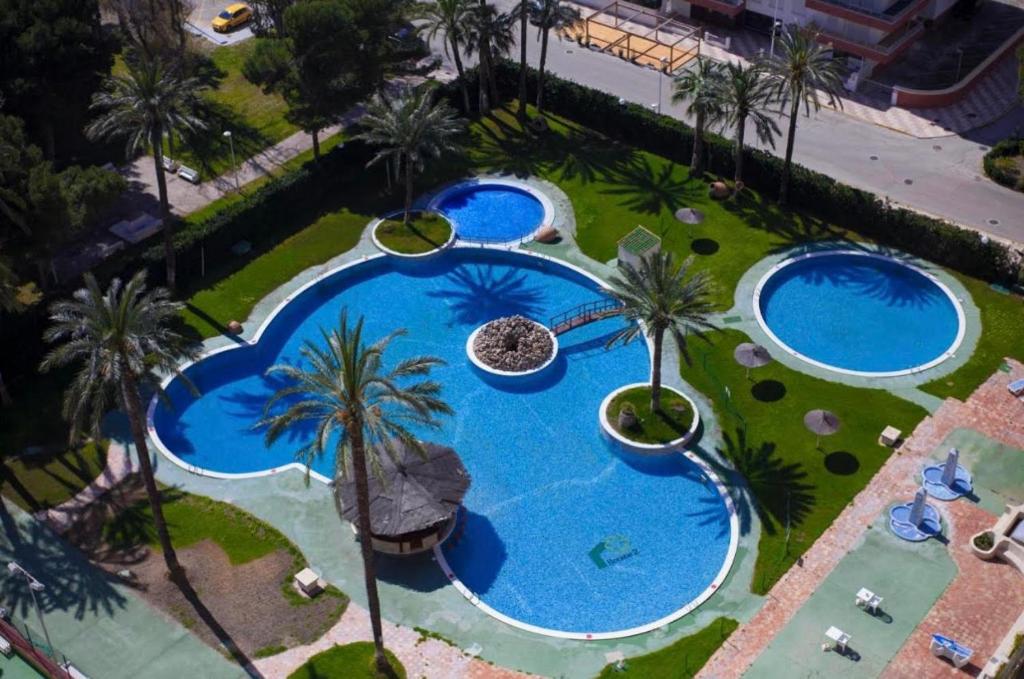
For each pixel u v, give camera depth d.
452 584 60.41
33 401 71.38
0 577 61.56
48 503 65.38
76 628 58.94
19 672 57.31
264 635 58.09
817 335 75.19
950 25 103.56
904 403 69.50
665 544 62.62
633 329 67.25
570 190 88.50
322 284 80.69
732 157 87.12
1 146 70.12
